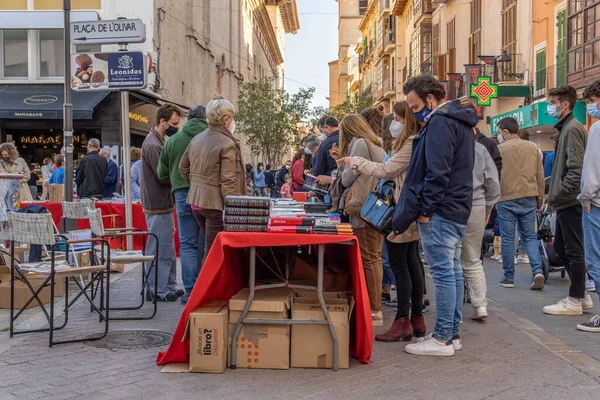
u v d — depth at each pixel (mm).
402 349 5316
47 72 22875
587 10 18234
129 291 7965
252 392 4230
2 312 6730
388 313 6898
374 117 7027
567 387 4348
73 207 7781
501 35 24703
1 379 4480
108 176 13008
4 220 7852
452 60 31484
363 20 65375
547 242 8867
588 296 7004
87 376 4562
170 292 7387
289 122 39781
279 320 4715
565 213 6699
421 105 5031
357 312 4863
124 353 5164
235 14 42875
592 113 5977
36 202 11383
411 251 5684
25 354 5129
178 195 6934
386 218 5297
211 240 6445
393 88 49062
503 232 8422
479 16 27375
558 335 5875
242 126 39969
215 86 35719
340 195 6184
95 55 9062
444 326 5102
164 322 6277
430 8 36188
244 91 43281
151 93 23078
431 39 36281
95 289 7500
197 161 6391
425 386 4367
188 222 7043
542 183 8266
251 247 4742
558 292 8109
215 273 4715
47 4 22938
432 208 4758
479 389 4305
